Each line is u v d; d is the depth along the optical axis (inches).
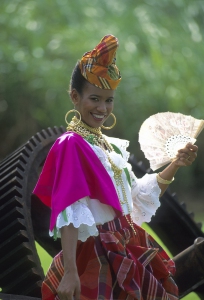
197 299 619.2
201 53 1157.1
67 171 311.1
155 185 354.9
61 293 299.3
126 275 315.9
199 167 1159.0
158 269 333.1
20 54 1069.8
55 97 1059.9
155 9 1167.0
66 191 306.5
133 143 1093.8
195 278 410.9
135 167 507.2
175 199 507.2
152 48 1104.2
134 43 1107.3
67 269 301.1
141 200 355.3
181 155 344.5
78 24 1098.7
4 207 405.4
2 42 1079.6
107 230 324.5
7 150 1098.1
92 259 320.2
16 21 1084.5
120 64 1085.8
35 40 1073.5
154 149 356.8
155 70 1098.1
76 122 333.1
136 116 1087.0
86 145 322.3
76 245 310.5
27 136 1089.4
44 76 1055.6
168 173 352.8
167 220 509.7
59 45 1068.5
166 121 356.8
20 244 391.2
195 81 1124.5
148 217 355.6
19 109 1078.4
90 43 1072.8
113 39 324.5
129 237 328.5
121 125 1083.9
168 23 1158.3
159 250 343.9
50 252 469.7
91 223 305.9
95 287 313.9
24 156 433.1
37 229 458.3
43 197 328.2
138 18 1130.0
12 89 1070.4
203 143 1151.6
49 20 1098.1
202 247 405.1
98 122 331.3
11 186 415.5
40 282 387.5
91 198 319.0
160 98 1091.9
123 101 1080.8
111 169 328.5
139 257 326.0
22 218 402.0
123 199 331.3
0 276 393.7
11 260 393.1
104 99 329.4
